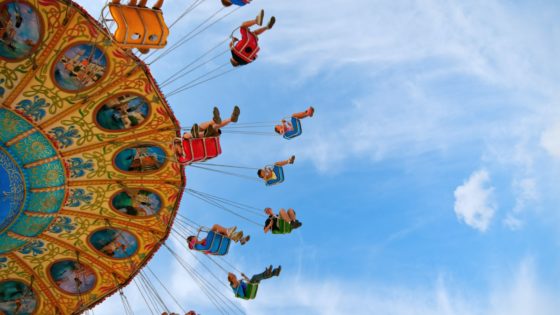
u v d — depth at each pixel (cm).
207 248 1540
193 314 1625
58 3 1165
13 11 1161
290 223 1702
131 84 1339
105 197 1518
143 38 1148
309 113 1642
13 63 1237
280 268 1655
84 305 1694
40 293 1639
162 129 1436
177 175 1527
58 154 1394
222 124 1355
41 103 1319
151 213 1585
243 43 1254
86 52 1265
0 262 1537
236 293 1600
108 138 1424
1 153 1337
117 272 1669
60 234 1536
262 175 1641
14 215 1403
